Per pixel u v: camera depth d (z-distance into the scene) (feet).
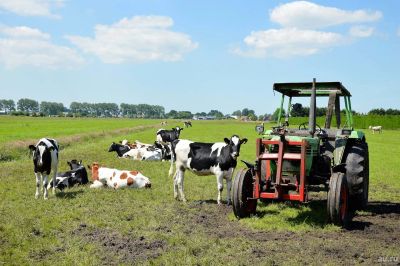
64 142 105.70
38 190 38.83
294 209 35.12
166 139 96.84
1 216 31.07
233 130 207.72
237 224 30.40
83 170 46.47
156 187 45.42
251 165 31.83
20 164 64.64
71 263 21.88
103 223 29.71
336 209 28.58
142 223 29.96
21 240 25.53
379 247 25.22
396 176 60.23
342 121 43.80
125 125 250.37
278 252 24.11
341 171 33.06
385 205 39.19
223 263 22.24
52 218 30.71
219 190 37.45
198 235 27.17
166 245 25.25
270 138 33.12
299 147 30.68
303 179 28.89
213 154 37.45
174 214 33.14
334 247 25.04
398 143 133.69
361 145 36.24
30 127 192.03
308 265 21.99
